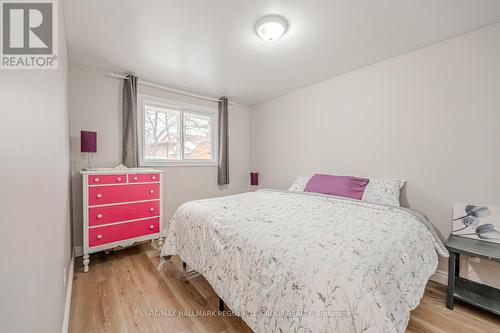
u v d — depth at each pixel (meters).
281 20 1.62
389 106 2.22
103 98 2.48
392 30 1.75
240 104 3.88
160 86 2.90
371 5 1.48
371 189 2.15
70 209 2.03
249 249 1.15
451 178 1.83
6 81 0.41
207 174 3.44
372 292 0.81
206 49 2.06
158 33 1.81
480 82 1.69
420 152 2.01
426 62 1.97
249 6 1.49
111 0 1.43
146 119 2.92
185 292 1.67
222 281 1.27
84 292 1.66
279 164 3.47
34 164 0.58
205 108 3.40
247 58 2.23
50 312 0.77
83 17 1.60
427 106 1.97
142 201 2.34
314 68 2.45
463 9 1.50
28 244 0.51
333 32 1.78
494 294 1.52
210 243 1.44
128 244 2.23
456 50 1.81
